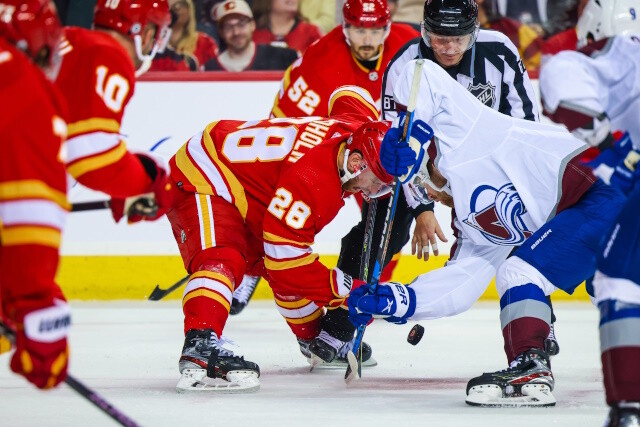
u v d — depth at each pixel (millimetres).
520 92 13297
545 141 10758
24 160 6758
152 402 11109
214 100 21469
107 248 21578
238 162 12086
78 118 8430
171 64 22141
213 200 12133
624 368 7734
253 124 12305
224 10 22047
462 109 10766
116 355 15070
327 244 21453
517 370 10812
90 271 21594
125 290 21672
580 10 22281
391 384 12625
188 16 22078
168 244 21641
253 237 12734
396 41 17188
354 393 11875
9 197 6770
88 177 8453
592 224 10539
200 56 22234
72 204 8969
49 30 7301
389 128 11289
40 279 6848
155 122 21453
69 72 8422
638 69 8336
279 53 22344
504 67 13195
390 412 10523
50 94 7137
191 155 12312
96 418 10148
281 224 11500
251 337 17047
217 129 12383
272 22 22266
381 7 16406
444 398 11516
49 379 7090
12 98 6750
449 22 12602
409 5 22266
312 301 12992
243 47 22219
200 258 11992
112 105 8523
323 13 22359
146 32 9508
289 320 13148
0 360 14211
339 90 13398
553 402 10805
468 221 11102
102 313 19953
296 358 14898
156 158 8758
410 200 13391
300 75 17297
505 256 11555
